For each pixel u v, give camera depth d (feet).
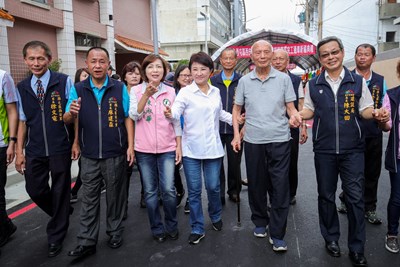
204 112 11.44
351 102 9.93
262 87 11.00
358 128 10.04
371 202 12.67
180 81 15.34
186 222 13.69
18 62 29.48
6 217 12.16
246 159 11.61
